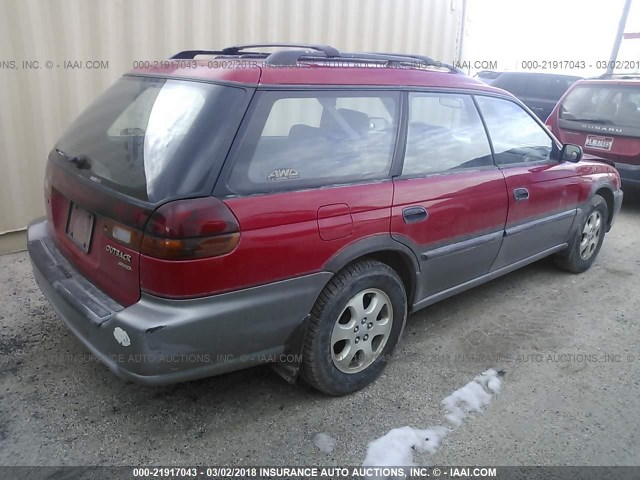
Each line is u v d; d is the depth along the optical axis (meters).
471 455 2.59
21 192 4.66
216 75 2.53
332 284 2.72
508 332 3.80
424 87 3.20
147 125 2.56
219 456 2.51
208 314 2.28
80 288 2.56
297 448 2.58
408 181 3.02
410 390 3.07
